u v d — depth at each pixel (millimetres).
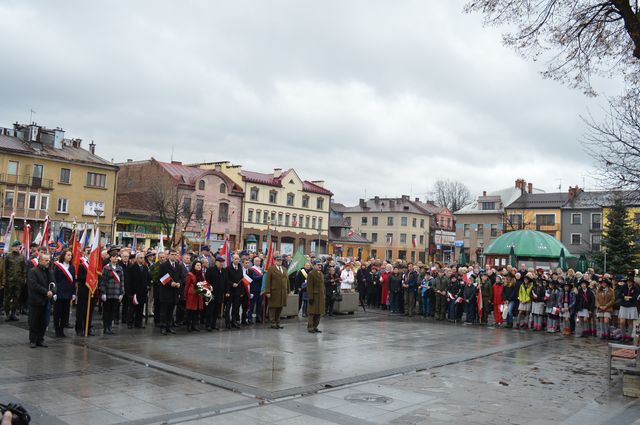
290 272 19938
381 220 92562
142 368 10188
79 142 58438
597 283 18703
